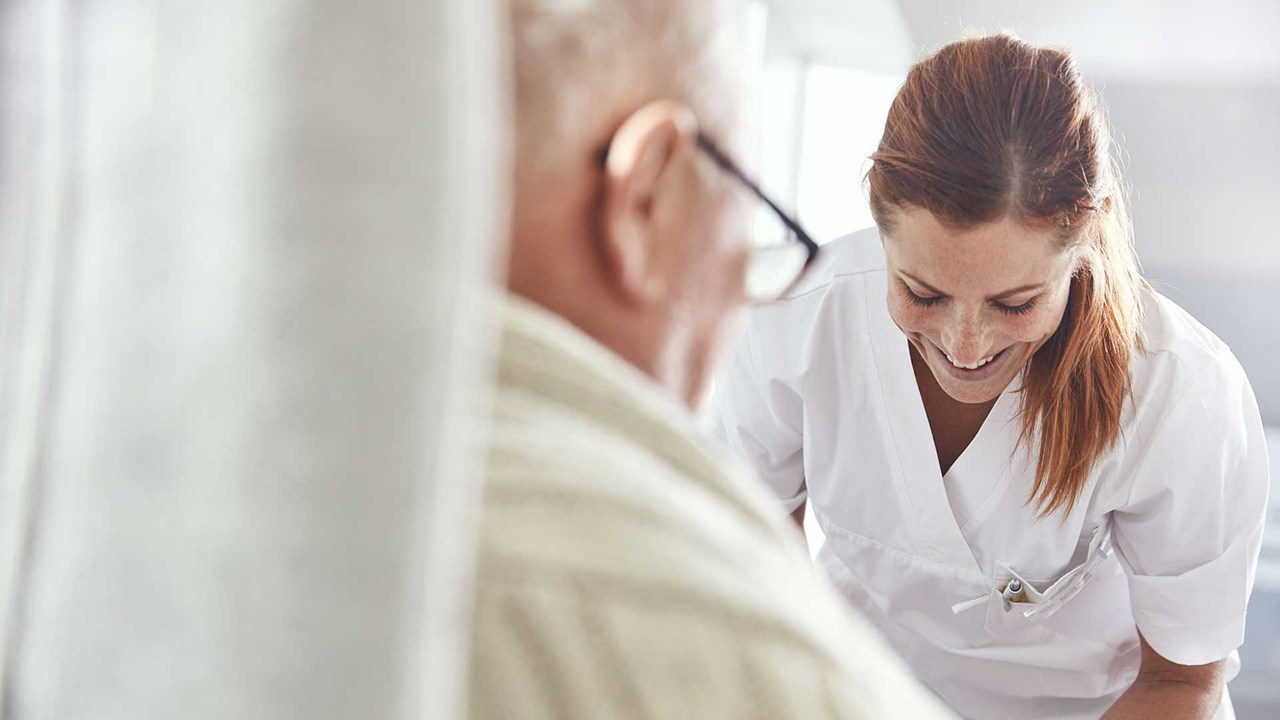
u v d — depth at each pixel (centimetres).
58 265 23
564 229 40
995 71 109
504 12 38
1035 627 144
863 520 146
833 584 157
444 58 20
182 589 20
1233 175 336
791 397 145
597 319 41
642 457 36
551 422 35
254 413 19
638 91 41
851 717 31
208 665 19
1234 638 135
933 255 112
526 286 40
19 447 24
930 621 148
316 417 19
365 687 19
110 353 21
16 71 25
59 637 22
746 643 31
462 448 20
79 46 22
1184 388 124
